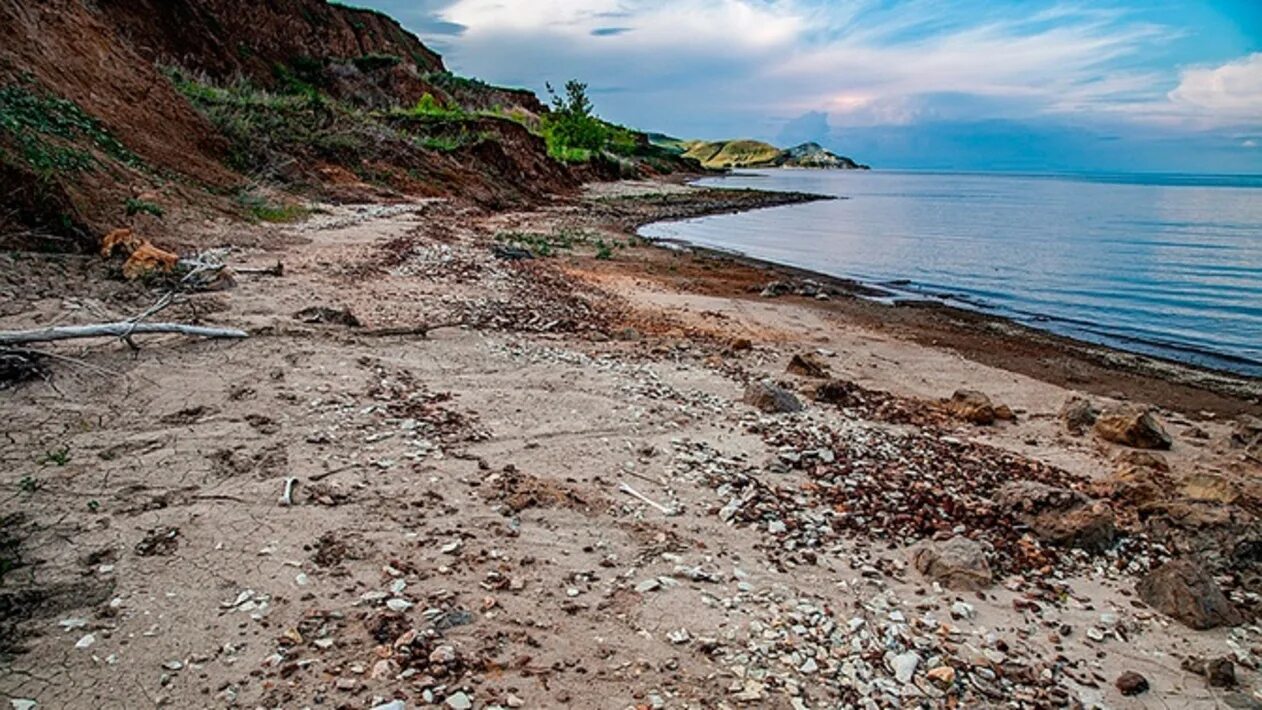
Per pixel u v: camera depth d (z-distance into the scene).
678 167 116.81
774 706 4.03
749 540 5.89
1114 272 24.81
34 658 3.92
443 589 4.80
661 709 3.94
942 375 12.52
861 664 4.45
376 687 3.89
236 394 7.52
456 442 7.14
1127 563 6.16
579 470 6.84
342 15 54.78
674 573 5.29
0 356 7.09
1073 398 10.56
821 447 7.94
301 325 9.98
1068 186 117.06
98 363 7.74
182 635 4.18
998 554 6.04
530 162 45.72
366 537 5.32
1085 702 4.38
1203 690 4.57
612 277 19.25
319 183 24.17
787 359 12.33
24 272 9.37
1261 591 5.88
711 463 7.28
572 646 4.39
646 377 10.02
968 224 42.56
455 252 18.27
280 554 5.01
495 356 10.13
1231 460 9.06
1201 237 35.41
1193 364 14.10
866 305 18.38
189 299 10.11
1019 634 5.00
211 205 16.36
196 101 24.02
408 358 9.50
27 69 14.95
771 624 4.78
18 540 4.87
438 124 40.81
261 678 3.90
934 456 8.15
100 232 11.21
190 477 5.89
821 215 47.28
